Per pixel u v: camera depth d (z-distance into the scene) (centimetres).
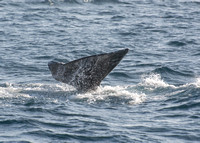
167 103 5069
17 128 4322
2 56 8088
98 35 10312
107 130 4284
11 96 5162
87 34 10406
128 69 7312
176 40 9731
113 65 5119
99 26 11456
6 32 10344
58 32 10581
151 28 11225
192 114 4725
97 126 4384
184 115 4700
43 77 6712
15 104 4941
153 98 5241
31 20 12044
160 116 4675
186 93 5353
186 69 7350
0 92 5266
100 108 4878
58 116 4647
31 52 8512
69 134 4188
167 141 4031
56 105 4947
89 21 12162
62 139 4081
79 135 4166
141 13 13650
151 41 9731
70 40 9706
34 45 9131
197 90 5416
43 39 9750
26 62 7731
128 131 4262
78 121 4512
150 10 14288
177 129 4316
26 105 4925
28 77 6706
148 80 5962
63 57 8238
